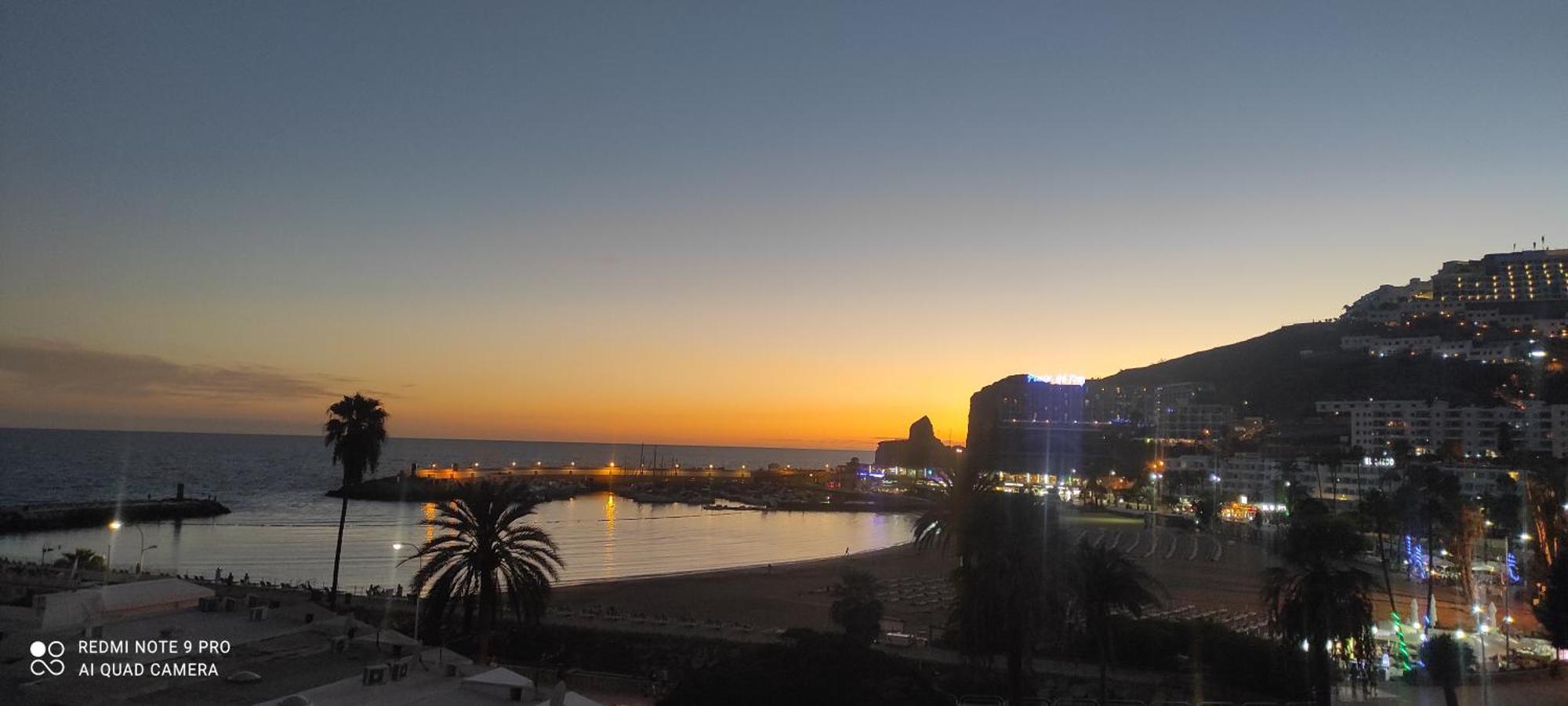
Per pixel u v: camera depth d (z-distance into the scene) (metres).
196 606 37.97
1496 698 50.28
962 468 40.62
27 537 137.88
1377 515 111.50
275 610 38.03
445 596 43.25
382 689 27.83
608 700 46.97
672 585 102.94
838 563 130.75
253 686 28.38
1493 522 120.00
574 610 70.94
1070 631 56.16
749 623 76.19
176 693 27.00
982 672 50.56
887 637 61.53
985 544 38.81
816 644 39.66
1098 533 174.75
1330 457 198.88
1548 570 63.91
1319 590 43.56
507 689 27.67
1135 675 52.75
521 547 45.31
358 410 63.44
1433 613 79.44
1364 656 43.59
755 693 36.06
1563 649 58.47
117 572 71.38
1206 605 90.94
